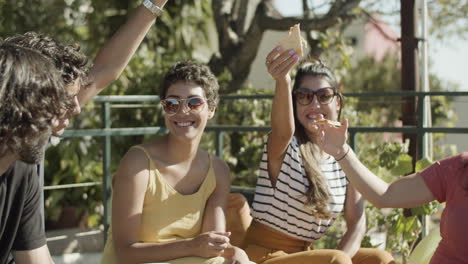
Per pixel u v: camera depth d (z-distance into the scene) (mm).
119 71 2609
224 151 5965
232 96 4512
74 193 5379
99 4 7449
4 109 1633
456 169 2492
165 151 2785
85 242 4816
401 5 4637
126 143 5828
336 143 2510
